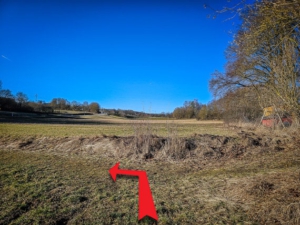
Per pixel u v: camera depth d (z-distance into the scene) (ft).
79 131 63.16
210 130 67.56
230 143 37.78
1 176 22.91
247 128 66.85
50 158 32.91
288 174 19.31
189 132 59.47
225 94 76.18
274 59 14.08
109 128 74.38
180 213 14.55
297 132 36.47
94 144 39.06
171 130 40.19
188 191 18.69
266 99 31.50
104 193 18.48
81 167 27.94
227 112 87.45
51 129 68.39
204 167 28.17
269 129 49.60
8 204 15.99
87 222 13.56
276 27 11.06
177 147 34.40
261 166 25.98
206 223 13.10
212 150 34.55
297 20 10.14
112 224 13.32
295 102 13.98
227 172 24.40
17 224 13.19
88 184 21.01
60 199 17.11
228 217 13.57
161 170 27.17
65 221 13.75
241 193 16.78
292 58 13.09
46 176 23.41
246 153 33.53
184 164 29.94
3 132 57.00
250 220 12.98
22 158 32.65
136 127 39.78
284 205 13.20
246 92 69.05
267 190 16.03
